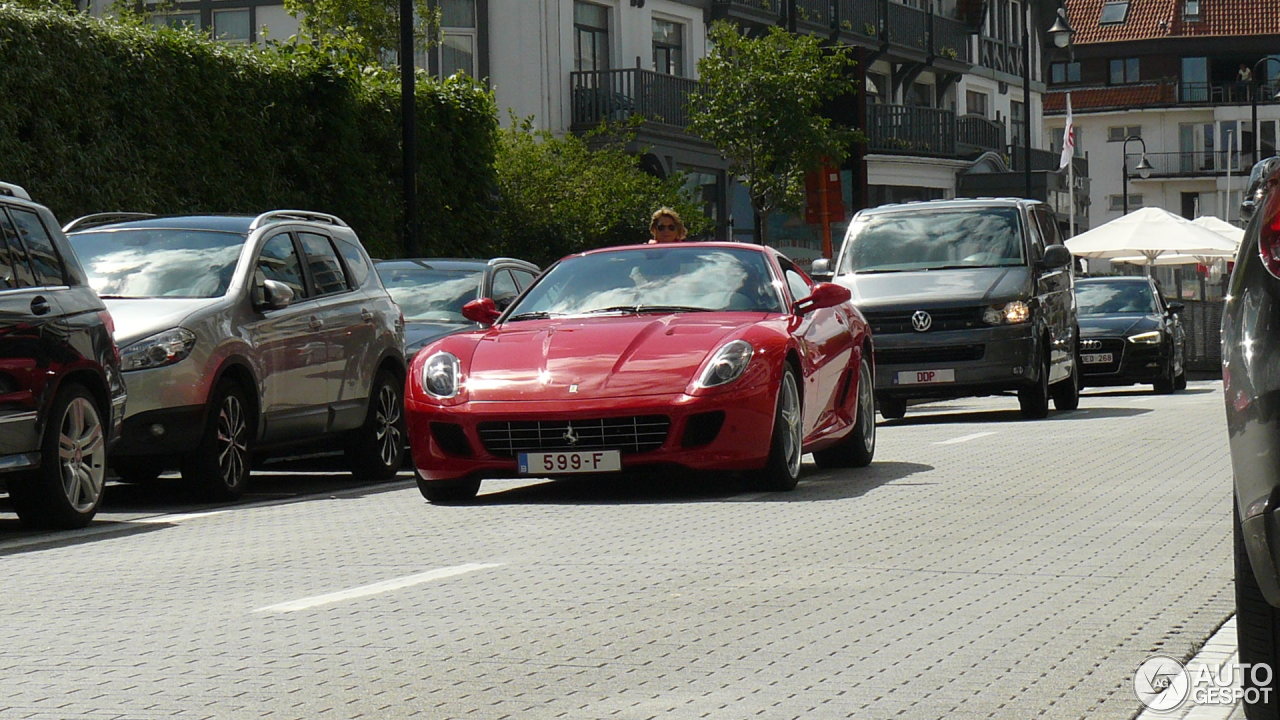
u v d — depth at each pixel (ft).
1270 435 17.71
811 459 57.31
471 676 22.34
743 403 43.27
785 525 37.91
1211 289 195.42
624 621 26.20
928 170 201.77
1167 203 382.01
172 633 25.73
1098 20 387.34
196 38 82.48
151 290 49.34
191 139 81.35
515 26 140.77
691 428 42.96
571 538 36.29
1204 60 380.17
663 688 21.54
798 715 20.07
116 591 30.25
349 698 21.12
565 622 26.16
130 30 77.92
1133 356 110.11
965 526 37.42
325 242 55.57
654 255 49.98
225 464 47.96
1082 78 386.93
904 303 76.89
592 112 143.84
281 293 49.60
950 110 204.54
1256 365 17.99
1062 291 82.89
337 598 28.71
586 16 147.33
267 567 32.89
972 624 25.76
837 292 48.70
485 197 105.09
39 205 42.57
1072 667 22.65
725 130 120.16
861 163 184.14
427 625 26.04
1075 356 84.99
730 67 120.57
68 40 73.82
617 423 42.86
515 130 115.14
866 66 193.77
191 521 42.32
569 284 49.29
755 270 49.16
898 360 77.05
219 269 50.08
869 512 40.22
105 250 50.98
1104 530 36.55
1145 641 24.30
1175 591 28.58
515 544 35.53
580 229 112.68
